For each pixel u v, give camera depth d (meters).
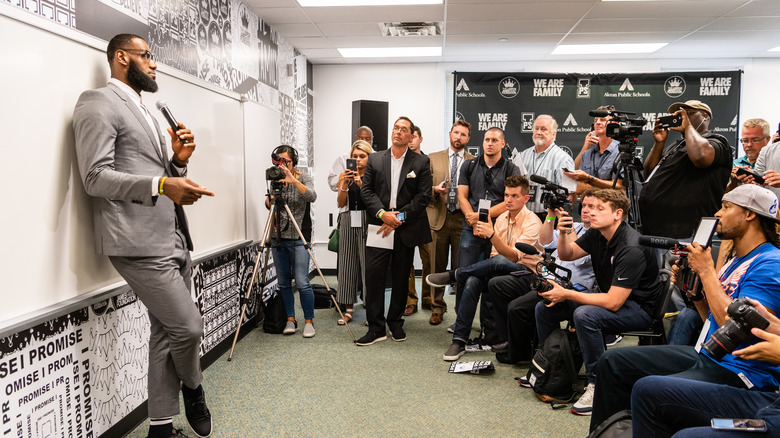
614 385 1.98
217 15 3.65
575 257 2.88
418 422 2.49
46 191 1.82
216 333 3.43
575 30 5.16
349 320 4.39
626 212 2.61
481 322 3.78
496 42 5.64
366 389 2.90
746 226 1.70
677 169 3.02
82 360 2.06
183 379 2.19
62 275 1.91
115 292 2.21
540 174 4.26
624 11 4.54
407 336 3.93
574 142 6.45
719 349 1.47
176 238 2.13
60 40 1.88
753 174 2.59
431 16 4.68
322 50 5.94
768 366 1.58
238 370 3.21
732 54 6.22
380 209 3.63
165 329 2.14
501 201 3.94
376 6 4.39
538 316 2.95
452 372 3.14
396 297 3.81
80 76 1.99
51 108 1.84
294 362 3.35
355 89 6.68
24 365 1.74
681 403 1.58
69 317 1.97
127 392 2.41
